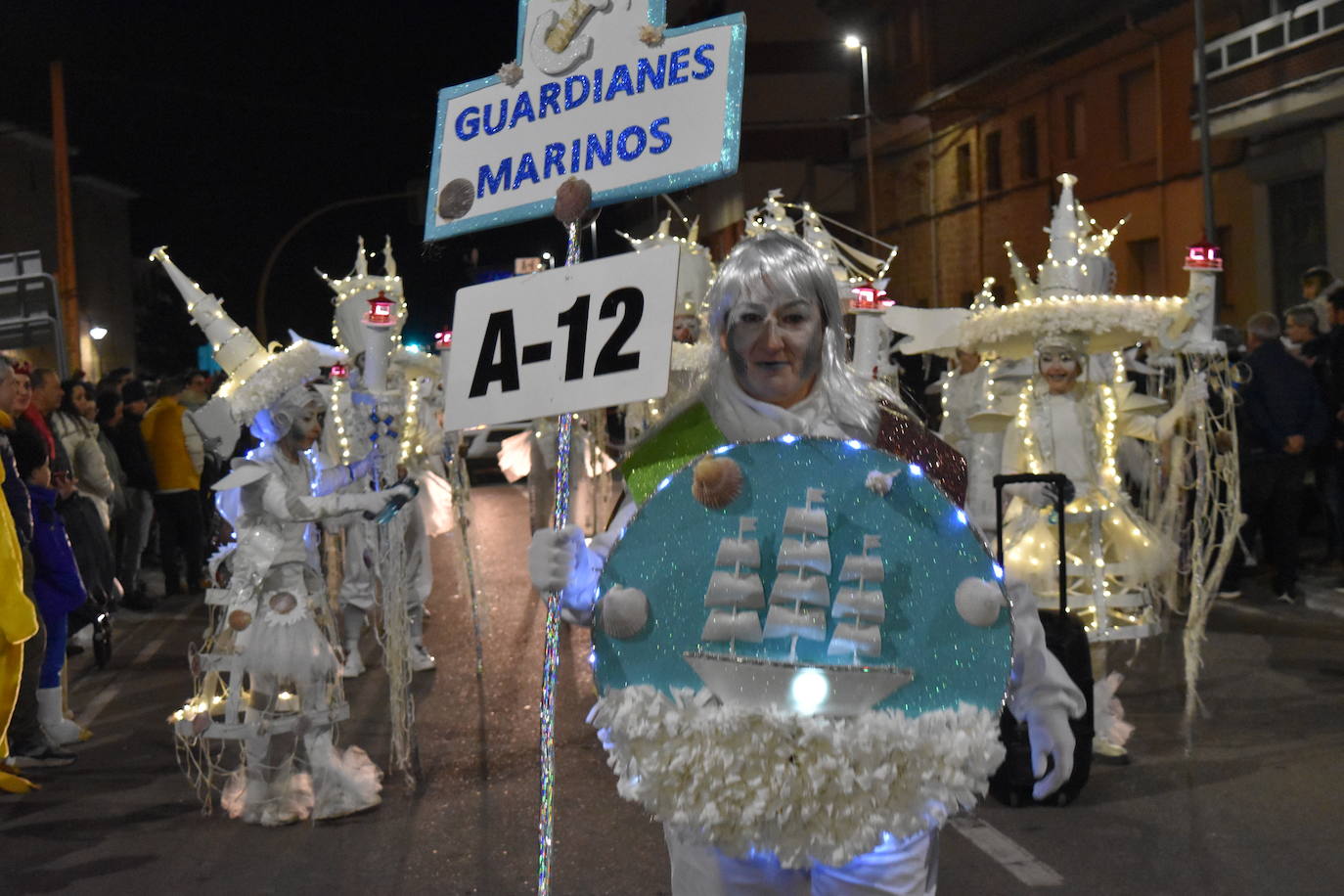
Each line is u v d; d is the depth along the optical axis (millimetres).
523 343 3113
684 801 2586
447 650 10062
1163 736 7035
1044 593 6562
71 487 9227
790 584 2588
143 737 7809
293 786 6207
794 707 2574
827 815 2529
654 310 2936
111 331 44156
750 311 2861
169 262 6219
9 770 6945
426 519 9609
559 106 3324
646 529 2707
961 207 35406
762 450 2676
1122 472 7375
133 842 5859
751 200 42125
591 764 6871
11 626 6121
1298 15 20562
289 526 6094
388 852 5617
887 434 2912
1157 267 27000
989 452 7070
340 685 6223
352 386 8453
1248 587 11414
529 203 3342
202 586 13469
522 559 15102
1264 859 5215
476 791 6434
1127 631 6539
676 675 2660
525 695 8430
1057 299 6746
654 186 3150
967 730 2557
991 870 5203
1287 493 10578
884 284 6770
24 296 16688
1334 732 6980
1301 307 11375
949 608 2605
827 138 41906
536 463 11641
